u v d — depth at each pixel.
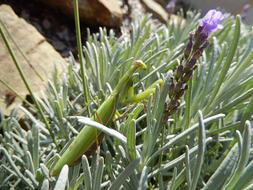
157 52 0.15
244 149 0.08
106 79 0.15
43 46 0.18
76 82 0.15
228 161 0.08
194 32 0.09
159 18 0.27
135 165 0.08
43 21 0.21
